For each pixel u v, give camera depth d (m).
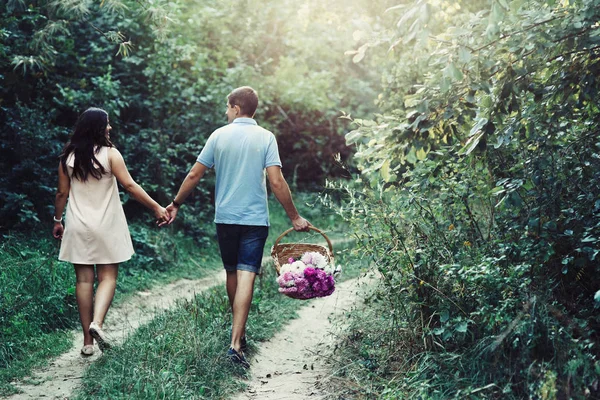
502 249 4.13
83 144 4.73
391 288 4.51
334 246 9.22
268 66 13.90
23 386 4.21
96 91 8.84
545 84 4.30
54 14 8.30
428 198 4.92
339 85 15.23
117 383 4.05
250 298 4.74
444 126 4.59
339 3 9.50
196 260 8.77
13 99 8.42
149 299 6.84
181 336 4.78
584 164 4.30
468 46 4.29
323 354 5.01
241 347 4.92
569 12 4.22
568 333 3.58
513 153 4.71
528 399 3.37
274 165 4.79
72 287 5.95
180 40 10.25
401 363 4.34
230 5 12.51
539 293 3.90
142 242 8.04
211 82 10.95
